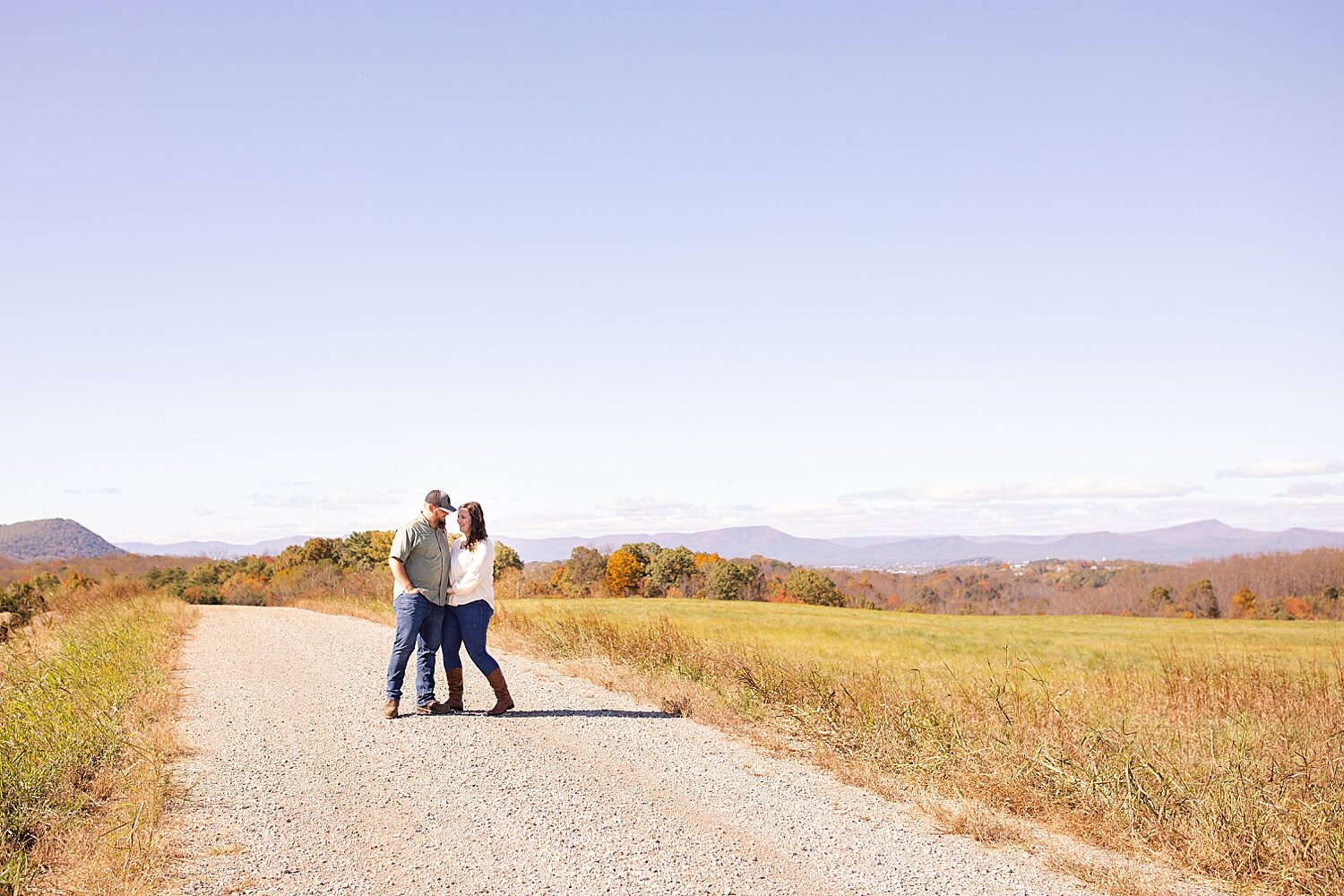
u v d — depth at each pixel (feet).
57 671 30.09
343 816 15.51
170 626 50.47
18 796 15.37
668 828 15.24
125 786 16.90
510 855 13.75
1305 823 15.30
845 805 17.13
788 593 292.40
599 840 14.52
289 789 17.07
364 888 12.33
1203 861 14.44
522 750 20.48
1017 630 136.26
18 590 86.07
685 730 23.22
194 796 16.52
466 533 24.99
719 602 192.75
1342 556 294.46
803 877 13.16
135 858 12.96
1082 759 19.03
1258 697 31.89
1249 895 13.37
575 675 32.24
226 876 12.62
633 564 295.69
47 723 20.62
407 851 13.85
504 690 24.88
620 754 20.36
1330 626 155.02
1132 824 15.87
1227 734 25.72
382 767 18.83
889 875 13.38
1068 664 65.05
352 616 67.97
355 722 23.47
